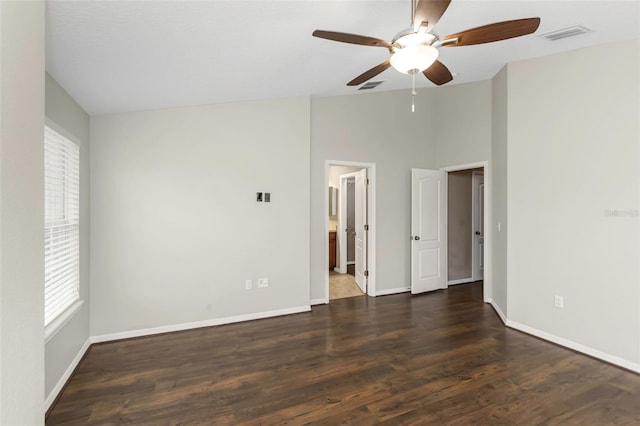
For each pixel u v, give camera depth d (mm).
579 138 3148
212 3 1858
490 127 4520
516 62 3680
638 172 2766
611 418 2150
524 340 3400
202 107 3766
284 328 3764
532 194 3551
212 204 3820
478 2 2303
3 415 961
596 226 3023
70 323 2727
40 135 1215
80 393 2465
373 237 5094
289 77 3424
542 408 2252
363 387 2527
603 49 2988
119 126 3396
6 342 978
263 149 4094
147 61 2408
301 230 4332
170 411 2252
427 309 4449
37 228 1187
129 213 3449
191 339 3447
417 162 5406
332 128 4781
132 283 3477
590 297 3059
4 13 958
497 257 4262
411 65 2016
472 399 2359
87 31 1908
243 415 2205
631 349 2783
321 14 2213
